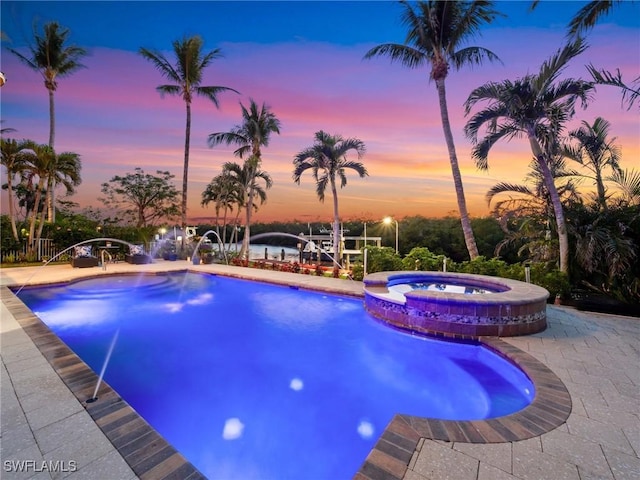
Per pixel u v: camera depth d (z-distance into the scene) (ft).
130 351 15.57
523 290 16.57
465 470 5.78
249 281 30.76
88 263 35.19
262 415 10.34
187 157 50.93
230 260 47.21
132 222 72.74
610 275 20.12
